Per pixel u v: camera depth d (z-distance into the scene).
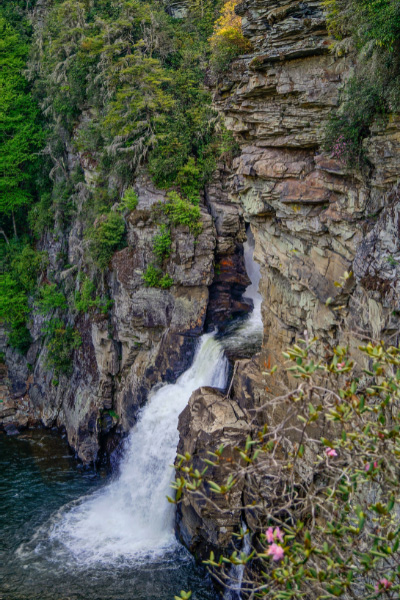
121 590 24.44
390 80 16.81
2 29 50.41
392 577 8.67
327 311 20.53
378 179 17.92
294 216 21.66
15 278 46.88
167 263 34.38
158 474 31.28
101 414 37.50
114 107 35.78
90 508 31.67
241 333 33.56
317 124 20.27
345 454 9.86
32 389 44.97
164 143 35.44
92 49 39.47
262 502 10.30
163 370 34.19
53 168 46.25
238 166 24.89
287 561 9.40
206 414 25.83
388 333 16.64
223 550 24.23
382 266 16.78
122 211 36.34
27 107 49.31
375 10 16.03
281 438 10.16
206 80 25.19
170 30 40.31
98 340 37.44
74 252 42.09
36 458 38.12
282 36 19.88
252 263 39.94
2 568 26.19
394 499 9.10
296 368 9.89
